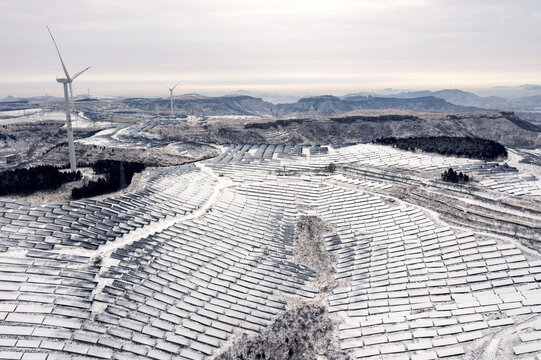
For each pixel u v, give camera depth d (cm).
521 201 11550
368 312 7950
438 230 10094
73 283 7156
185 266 8819
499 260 8456
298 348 7162
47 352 5759
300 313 8150
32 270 7219
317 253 10594
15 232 8362
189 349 6725
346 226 11581
